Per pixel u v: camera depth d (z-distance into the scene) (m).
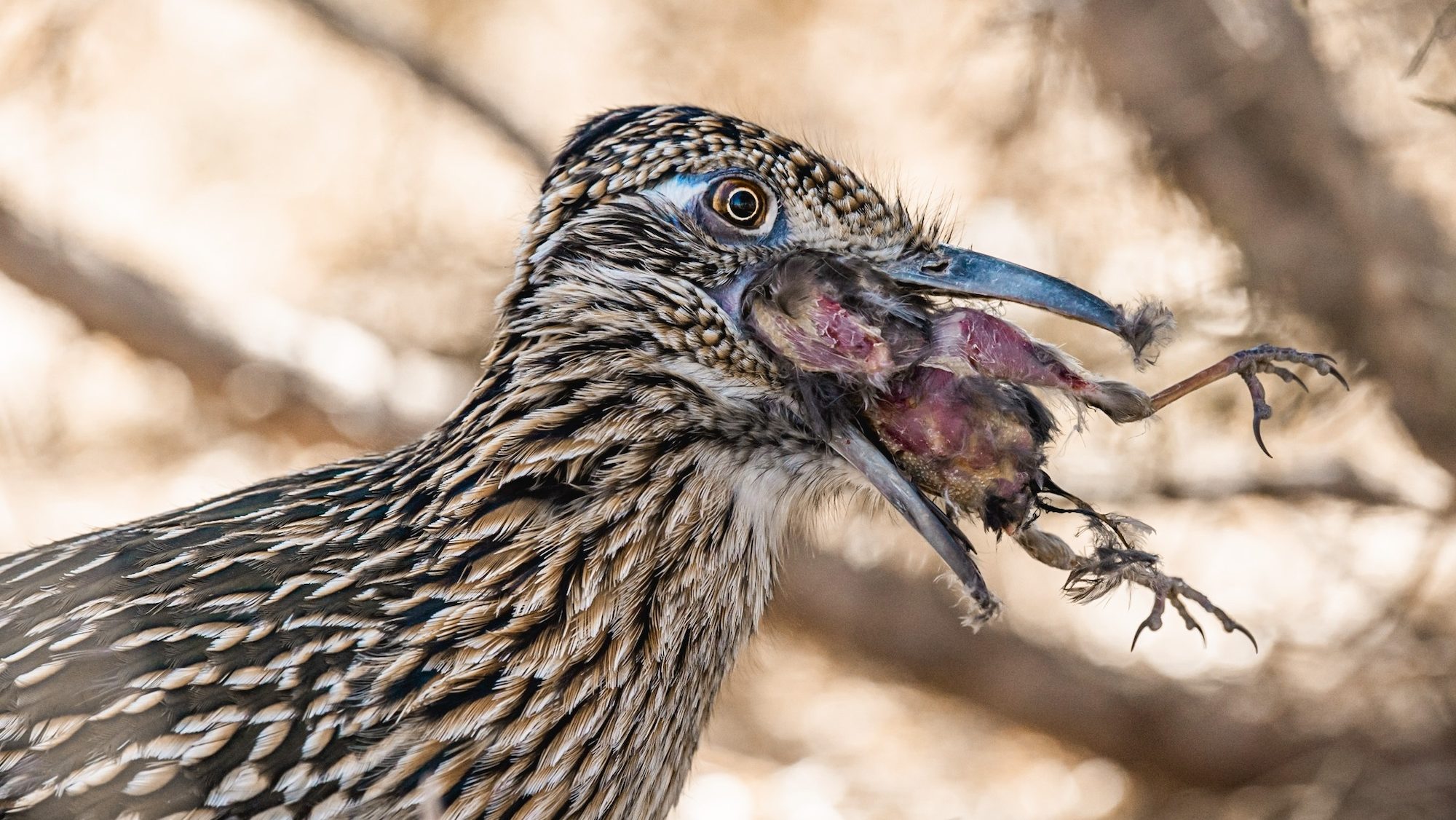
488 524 6.38
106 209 15.03
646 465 6.51
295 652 6.14
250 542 6.56
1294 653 12.95
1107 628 13.73
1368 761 12.00
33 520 13.58
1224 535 13.62
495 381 6.66
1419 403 10.85
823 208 6.65
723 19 13.58
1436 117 10.45
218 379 13.96
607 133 6.73
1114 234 11.52
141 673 6.10
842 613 13.66
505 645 6.22
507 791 6.19
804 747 13.61
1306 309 10.94
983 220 11.94
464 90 14.38
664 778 6.68
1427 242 10.66
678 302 6.53
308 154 15.30
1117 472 12.40
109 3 14.27
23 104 13.64
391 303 14.68
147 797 5.90
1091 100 11.46
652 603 6.50
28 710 6.05
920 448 6.68
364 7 14.79
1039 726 13.46
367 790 6.02
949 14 12.48
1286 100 10.62
